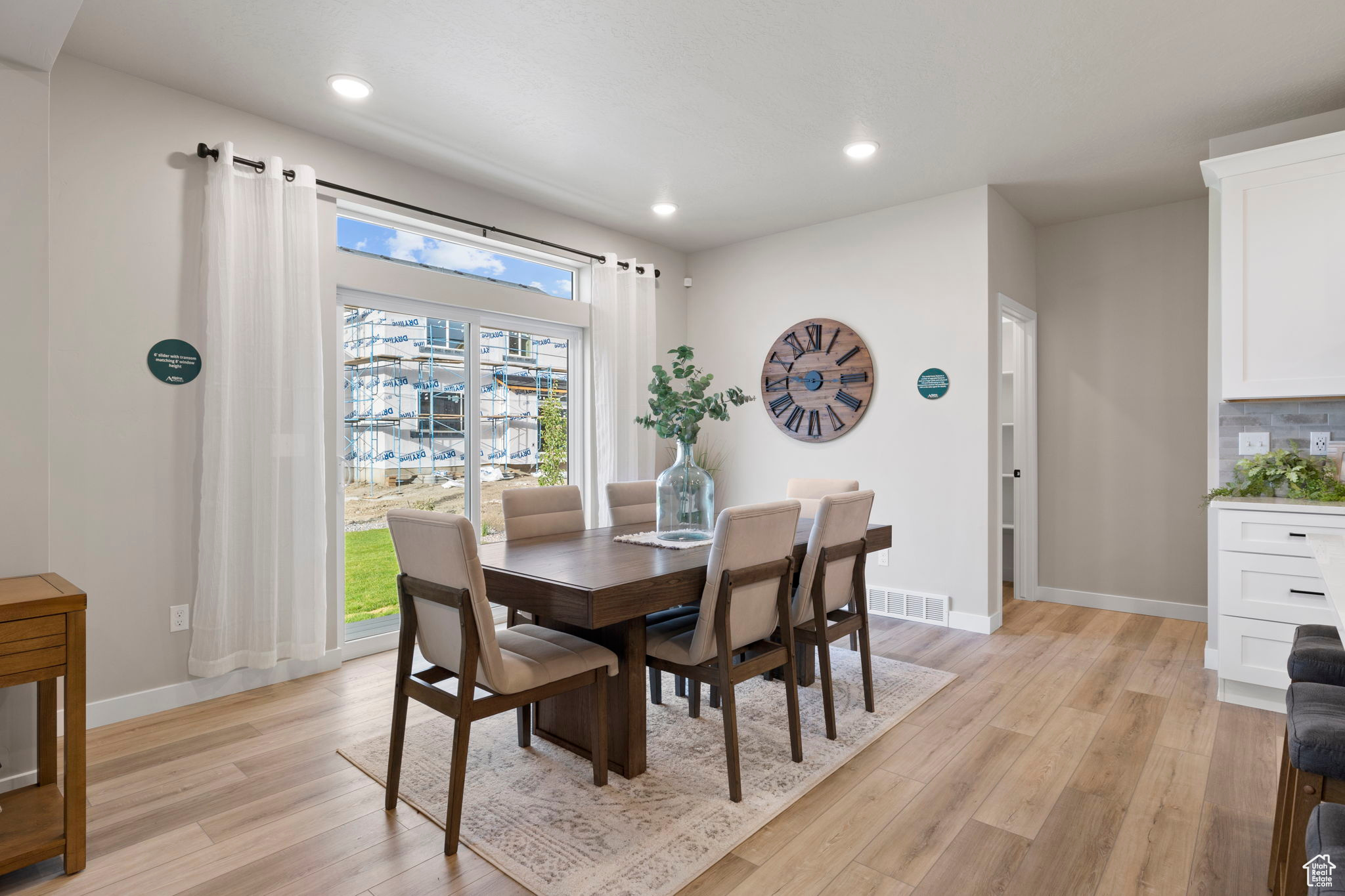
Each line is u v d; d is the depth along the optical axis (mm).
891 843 1957
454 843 1907
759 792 2230
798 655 3232
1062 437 4887
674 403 2998
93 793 2219
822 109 3203
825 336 4816
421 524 2023
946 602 4270
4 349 2125
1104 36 2625
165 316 2910
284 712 2895
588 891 1739
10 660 1757
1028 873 1819
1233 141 3451
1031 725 2762
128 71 2818
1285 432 3338
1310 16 2482
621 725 2377
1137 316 4594
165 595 2906
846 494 2756
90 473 2725
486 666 1963
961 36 2625
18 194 2148
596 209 4547
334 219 3441
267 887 1761
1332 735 1250
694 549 2740
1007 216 4434
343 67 2822
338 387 3506
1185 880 1784
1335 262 2936
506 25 2549
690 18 2510
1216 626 3436
